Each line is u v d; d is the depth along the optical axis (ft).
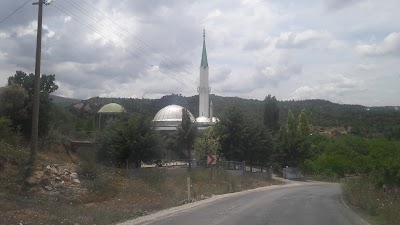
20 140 108.68
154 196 84.23
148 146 131.44
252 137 198.39
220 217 54.95
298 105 618.85
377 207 62.54
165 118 266.77
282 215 58.08
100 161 131.34
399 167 85.56
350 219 55.72
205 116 295.48
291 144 236.43
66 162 104.99
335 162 232.53
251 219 53.01
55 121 161.68
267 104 311.06
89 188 77.87
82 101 369.09
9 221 44.98
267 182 173.17
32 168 73.72
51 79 151.74
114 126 135.03
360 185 91.25
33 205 57.57
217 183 124.57
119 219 53.47
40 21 79.87
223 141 194.70
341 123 478.59
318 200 87.30
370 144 209.87
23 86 131.64
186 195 89.04
